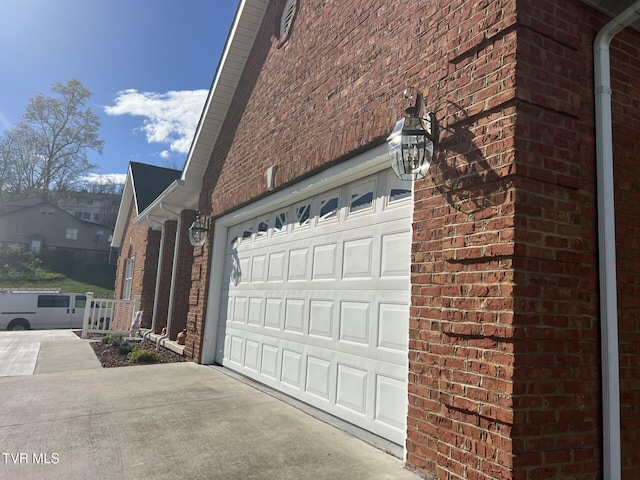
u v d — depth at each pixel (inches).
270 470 136.6
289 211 250.1
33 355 367.2
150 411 197.9
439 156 137.9
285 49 259.6
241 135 309.4
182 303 428.1
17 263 1635.1
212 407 205.5
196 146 361.7
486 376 113.3
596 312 120.2
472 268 121.9
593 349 118.3
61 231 2114.9
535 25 121.3
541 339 110.7
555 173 118.2
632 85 140.9
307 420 187.0
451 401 122.6
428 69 147.1
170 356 371.2
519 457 104.0
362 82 182.9
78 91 2028.8
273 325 250.2
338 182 204.1
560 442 109.5
